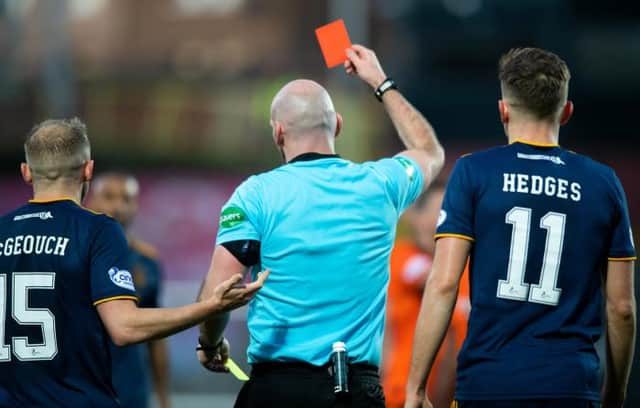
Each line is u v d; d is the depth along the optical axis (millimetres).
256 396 16156
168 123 105625
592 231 15352
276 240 16188
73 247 15547
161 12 124938
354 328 16234
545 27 118000
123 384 23547
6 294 15500
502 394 14852
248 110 105438
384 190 16812
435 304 15430
